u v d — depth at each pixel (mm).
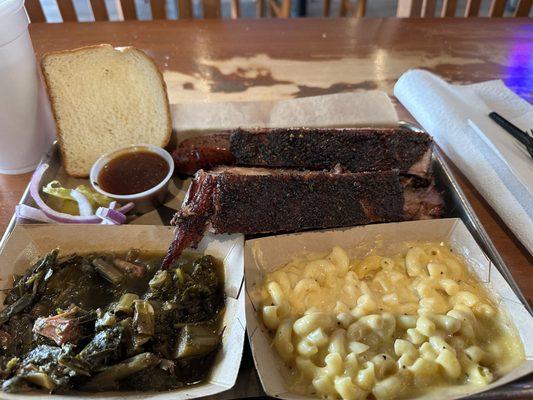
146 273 262
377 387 209
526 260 278
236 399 204
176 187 323
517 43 463
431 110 355
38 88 302
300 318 235
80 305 245
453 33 475
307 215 271
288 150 306
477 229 274
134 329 216
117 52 307
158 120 335
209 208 263
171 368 210
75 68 305
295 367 228
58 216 280
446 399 196
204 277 253
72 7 495
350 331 233
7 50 265
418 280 261
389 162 307
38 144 315
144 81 321
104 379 204
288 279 255
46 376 197
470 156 322
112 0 866
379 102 363
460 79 413
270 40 455
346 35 466
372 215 279
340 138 303
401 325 240
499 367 224
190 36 452
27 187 294
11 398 191
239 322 221
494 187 301
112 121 327
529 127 354
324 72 419
